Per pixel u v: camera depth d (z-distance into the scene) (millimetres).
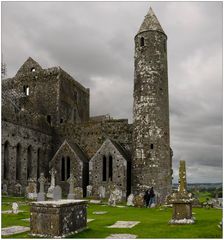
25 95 52719
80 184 42062
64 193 42594
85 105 62062
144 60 39281
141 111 38438
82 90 61094
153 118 37938
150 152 37312
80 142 46750
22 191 39812
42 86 53719
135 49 40562
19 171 40281
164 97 39156
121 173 40031
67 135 47625
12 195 37844
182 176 16797
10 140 38781
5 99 40406
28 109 51312
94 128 46281
